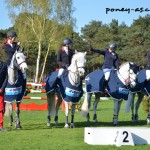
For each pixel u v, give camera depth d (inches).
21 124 550.0
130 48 2637.8
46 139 405.7
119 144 369.7
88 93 563.2
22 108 822.5
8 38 491.2
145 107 761.6
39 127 515.2
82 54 492.1
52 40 2123.5
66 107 504.7
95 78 553.0
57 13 2085.4
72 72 494.9
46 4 2060.8
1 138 410.6
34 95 1348.4
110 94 536.4
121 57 2517.2
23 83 490.6
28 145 368.2
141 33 2795.3
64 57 515.2
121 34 3038.9
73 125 513.3
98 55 2733.8
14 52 487.2
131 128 392.2
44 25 2103.8
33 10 2078.0
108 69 548.7
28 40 2134.6
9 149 347.9
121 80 534.9
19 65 466.3
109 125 548.1
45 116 676.1
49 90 523.2
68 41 517.3
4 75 467.5
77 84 498.3
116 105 540.1
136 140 382.9
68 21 2091.5
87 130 388.8
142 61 2469.2
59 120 619.5
